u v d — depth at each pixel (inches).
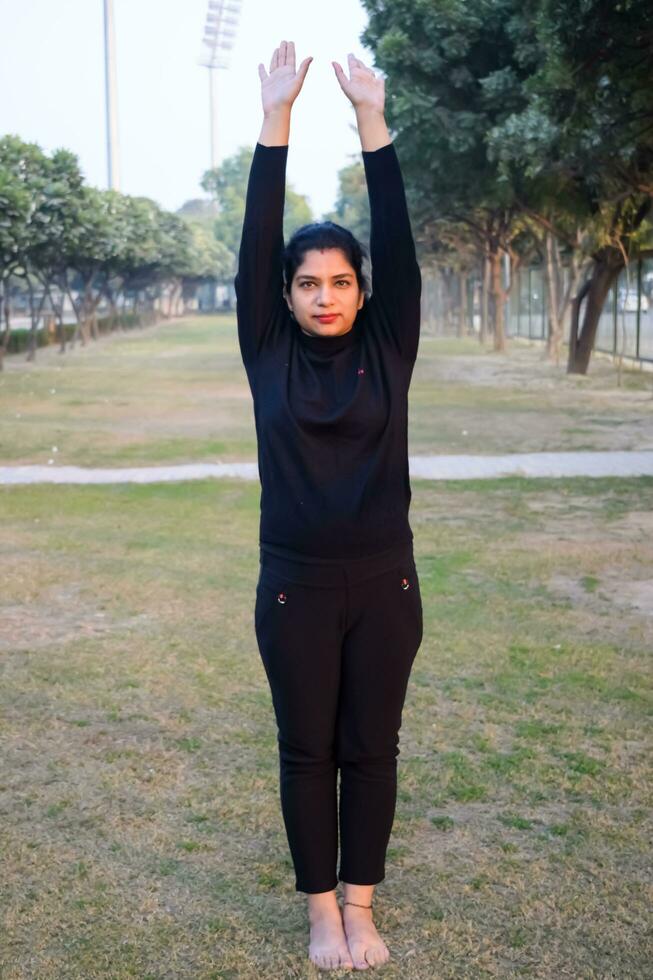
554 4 426.0
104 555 301.7
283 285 108.5
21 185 1051.9
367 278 108.0
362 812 111.8
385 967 110.0
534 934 115.8
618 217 745.6
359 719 109.1
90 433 594.6
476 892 124.6
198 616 240.5
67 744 168.7
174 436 578.6
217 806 146.8
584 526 339.9
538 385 864.3
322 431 102.3
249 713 181.6
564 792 150.9
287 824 112.0
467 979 107.9
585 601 251.6
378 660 106.8
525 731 171.9
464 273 1898.4
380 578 104.8
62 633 228.5
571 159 598.9
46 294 1504.7
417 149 812.6
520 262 1481.3
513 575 275.7
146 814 144.6
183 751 165.8
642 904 121.3
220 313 4266.7
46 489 414.3
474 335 2039.9
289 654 105.7
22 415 694.5
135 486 421.1
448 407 706.2
